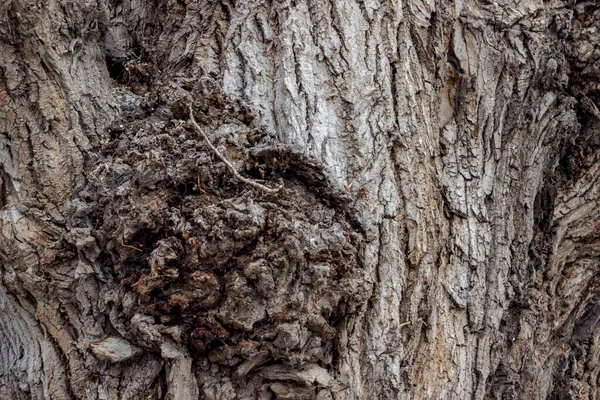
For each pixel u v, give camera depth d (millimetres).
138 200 2350
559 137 2824
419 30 2623
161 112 2471
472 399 2582
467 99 2686
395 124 2545
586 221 2902
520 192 2758
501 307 2670
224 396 2320
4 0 2357
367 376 2424
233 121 2457
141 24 2678
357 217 2441
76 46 2439
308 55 2531
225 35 2572
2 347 2416
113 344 2340
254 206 2336
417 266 2500
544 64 2766
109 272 2379
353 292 2361
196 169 2357
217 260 2324
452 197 2627
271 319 2312
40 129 2400
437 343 2529
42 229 2371
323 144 2479
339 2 2576
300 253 2314
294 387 2334
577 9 2826
